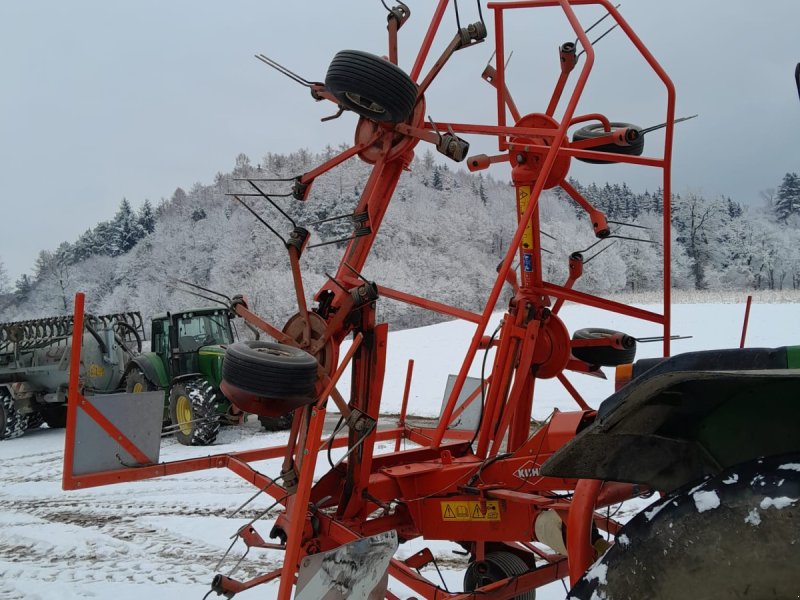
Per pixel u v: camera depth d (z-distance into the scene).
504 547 3.97
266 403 3.15
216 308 12.50
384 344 3.68
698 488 1.44
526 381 4.54
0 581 5.15
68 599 4.71
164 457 9.62
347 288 3.80
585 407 4.65
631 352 4.52
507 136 4.35
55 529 6.48
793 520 1.29
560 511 3.18
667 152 3.97
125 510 7.07
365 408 3.67
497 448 4.12
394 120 3.59
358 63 3.43
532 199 3.64
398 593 4.53
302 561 2.95
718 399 1.67
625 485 3.28
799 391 1.59
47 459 10.69
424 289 51.28
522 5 4.35
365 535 3.68
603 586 1.51
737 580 1.35
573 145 4.46
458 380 3.92
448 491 3.76
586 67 3.68
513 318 4.32
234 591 3.54
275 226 49.91
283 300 43.78
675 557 1.42
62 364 13.10
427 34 4.20
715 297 29.38
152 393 3.95
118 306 59.19
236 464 4.06
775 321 18.75
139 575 5.17
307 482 3.06
